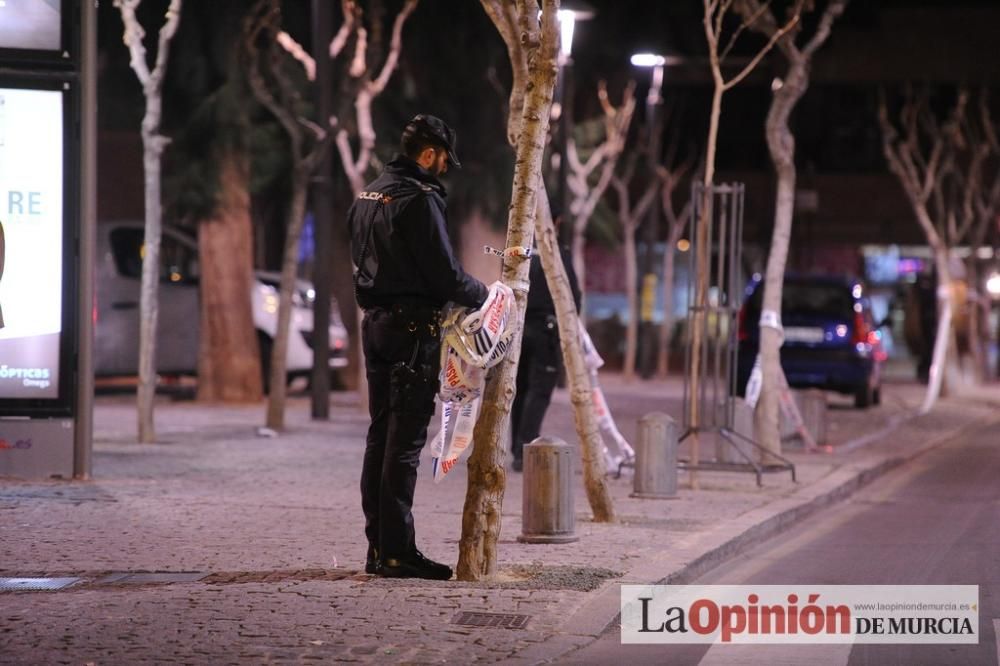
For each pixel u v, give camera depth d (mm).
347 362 44469
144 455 25312
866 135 83875
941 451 32406
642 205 59531
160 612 12555
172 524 17469
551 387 23688
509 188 41188
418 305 13734
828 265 88375
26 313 21328
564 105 43875
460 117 41875
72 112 21297
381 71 40156
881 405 45531
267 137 38469
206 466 23734
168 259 40031
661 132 70500
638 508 20094
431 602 13094
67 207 21359
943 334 45156
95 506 18797
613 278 86125
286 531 17078
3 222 21266
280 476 22516
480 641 11875
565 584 14078
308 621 12305
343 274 45375
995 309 81688
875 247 88000
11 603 12898
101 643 11516
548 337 23438
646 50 53312
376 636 11883
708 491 22422
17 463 21391
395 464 14008
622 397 45219
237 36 36750
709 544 16844
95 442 27641
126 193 53562
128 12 26797
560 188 43688
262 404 39062
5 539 16234
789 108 25156
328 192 33438
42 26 21234
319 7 31406
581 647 12172
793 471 23672
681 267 84688
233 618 12367
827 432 33125
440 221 13539
